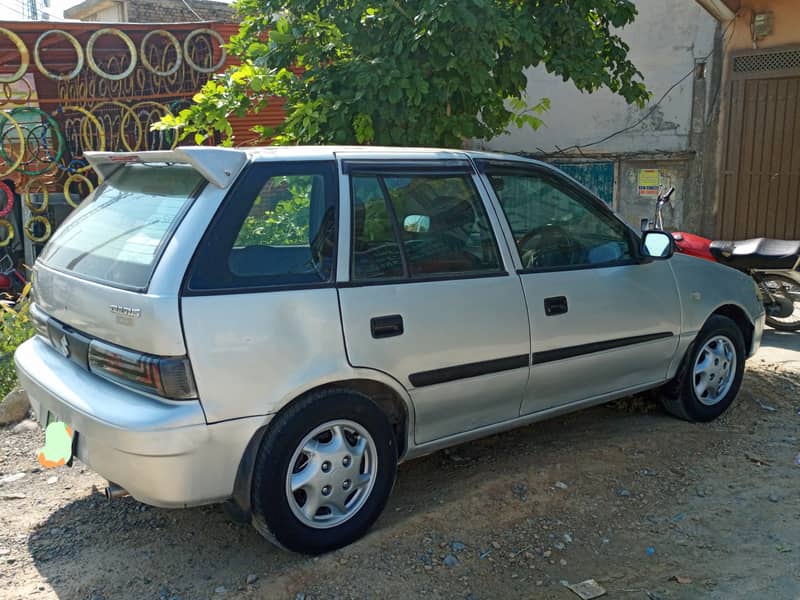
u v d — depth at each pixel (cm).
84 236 368
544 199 425
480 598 316
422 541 352
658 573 333
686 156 1185
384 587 320
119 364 309
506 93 600
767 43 1049
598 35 621
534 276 402
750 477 424
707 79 1149
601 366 434
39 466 452
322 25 552
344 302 332
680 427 493
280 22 563
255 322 308
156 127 587
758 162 1083
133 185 369
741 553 347
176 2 1675
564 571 336
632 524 375
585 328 420
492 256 391
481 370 379
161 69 1005
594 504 393
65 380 335
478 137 595
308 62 579
